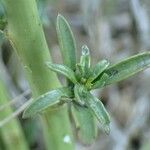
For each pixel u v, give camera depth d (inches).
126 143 6.6
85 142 3.5
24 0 2.8
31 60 3.0
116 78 3.0
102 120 2.7
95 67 2.9
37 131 6.7
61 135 3.6
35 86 3.2
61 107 3.4
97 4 6.4
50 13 6.6
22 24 2.8
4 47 6.5
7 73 6.2
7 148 5.0
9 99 5.0
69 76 2.9
